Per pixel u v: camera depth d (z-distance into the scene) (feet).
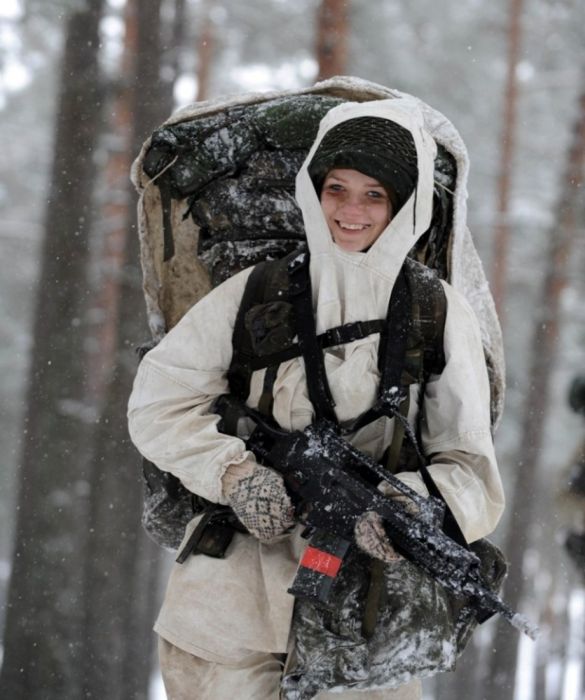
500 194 105.50
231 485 13.67
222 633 13.93
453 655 13.42
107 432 63.98
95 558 63.46
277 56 116.26
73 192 62.34
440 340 13.94
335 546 13.17
